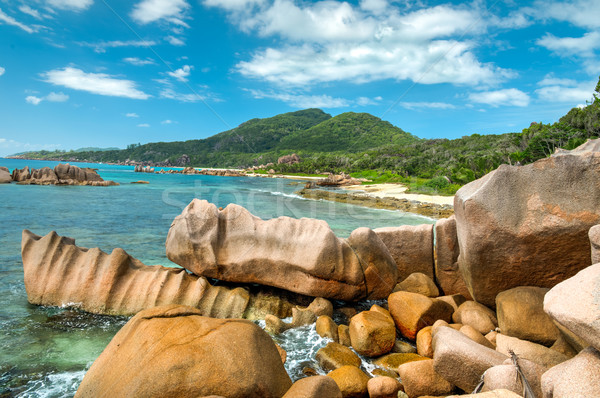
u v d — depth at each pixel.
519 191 4.79
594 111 40.72
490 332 5.32
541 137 40.44
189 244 6.84
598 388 2.65
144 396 3.29
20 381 4.50
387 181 56.62
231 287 7.05
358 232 6.95
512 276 5.16
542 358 4.07
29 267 6.71
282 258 6.66
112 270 6.44
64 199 27.06
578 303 2.76
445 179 43.97
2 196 27.41
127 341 3.85
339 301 7.15
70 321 6.07
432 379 4.24
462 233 5.38
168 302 6.33
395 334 5.57
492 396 2.90
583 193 4.47
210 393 3.37
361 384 4.30
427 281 7.05
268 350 3.97
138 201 27.59
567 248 4.64
